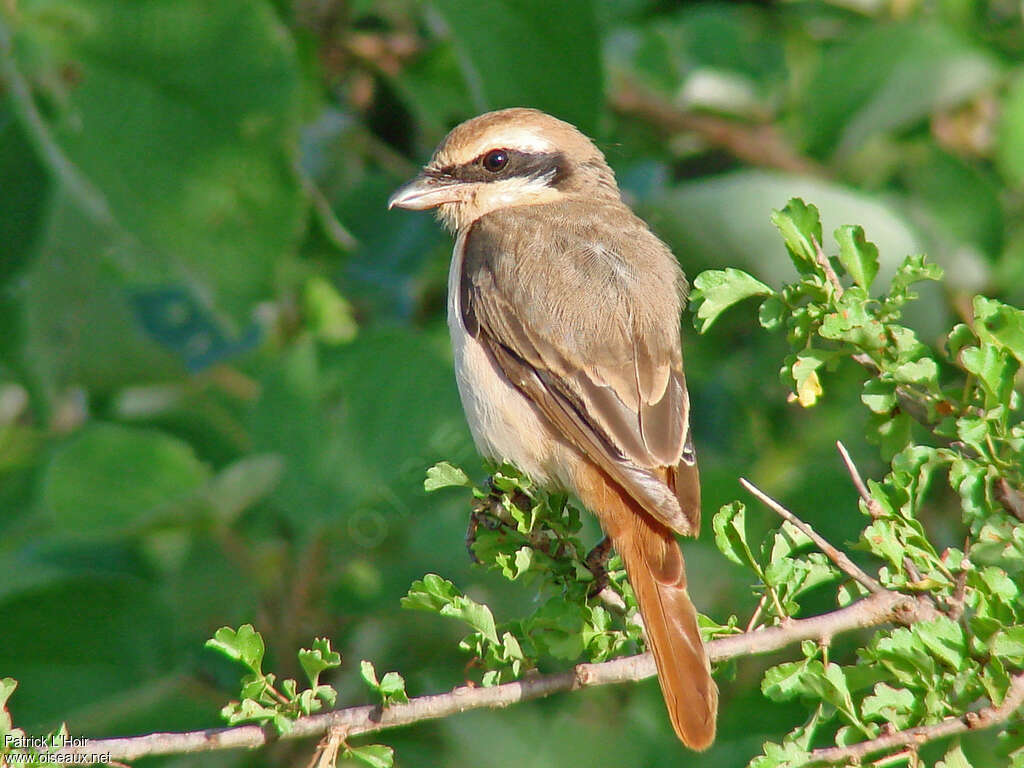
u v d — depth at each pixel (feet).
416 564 32.96
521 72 35.22
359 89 41.47
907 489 23.36
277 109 31.89
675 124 42.65
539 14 34.17
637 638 25.68
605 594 26.25
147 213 32.40
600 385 29.09
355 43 39.99
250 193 32.30
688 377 41.34
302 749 31.99
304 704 22.26
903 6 42.93
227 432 38.47
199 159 32.12
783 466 39.06
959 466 23.43
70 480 33.22
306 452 32.48
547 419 29.66
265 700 22.59
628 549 26.04
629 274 30.63
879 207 37.27
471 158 34.96
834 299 24.76
